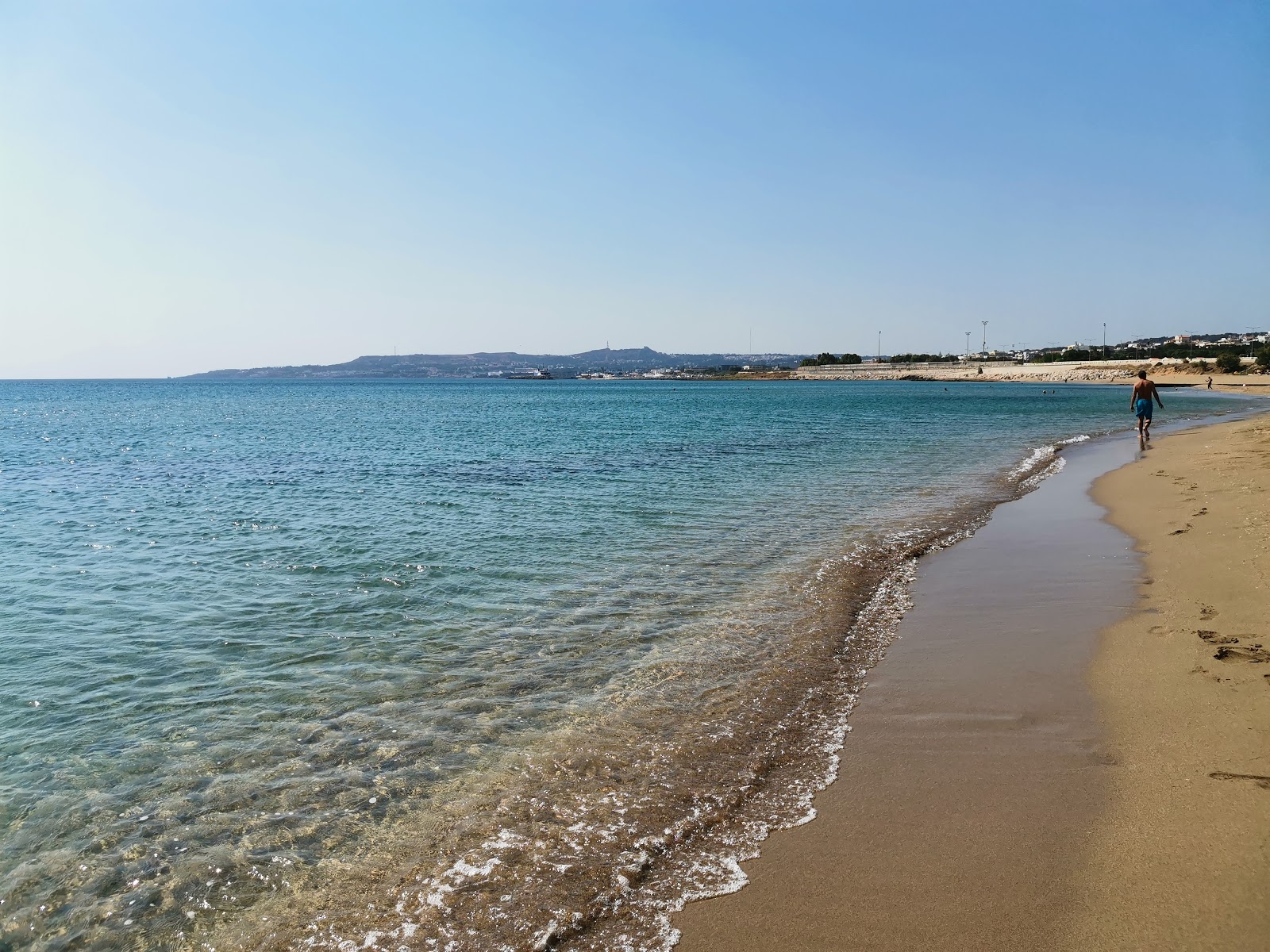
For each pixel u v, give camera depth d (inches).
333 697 288.8
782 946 152.6
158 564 507.5
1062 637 327.0
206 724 268.8
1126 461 986.7
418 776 229.3
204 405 3796.8
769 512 666.8
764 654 324.5
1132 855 174.2
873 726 253.3
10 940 166.1
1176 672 277.3
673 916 164.1
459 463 1104.2
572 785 221.6
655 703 277.3
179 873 187.0
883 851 183.2
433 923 165.6
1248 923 149.1
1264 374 4677.7
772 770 227.1
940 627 351.6
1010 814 195.9
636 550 525.0
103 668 323.6
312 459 1197.7
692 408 3009.4
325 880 182.7
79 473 1047.0
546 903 170.4
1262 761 209.9
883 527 588.7
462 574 466.0
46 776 234.5
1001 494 743.7
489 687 295.4
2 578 472.1
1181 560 438.6
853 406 2945.4
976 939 151.3
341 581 457.1
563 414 2613.2
